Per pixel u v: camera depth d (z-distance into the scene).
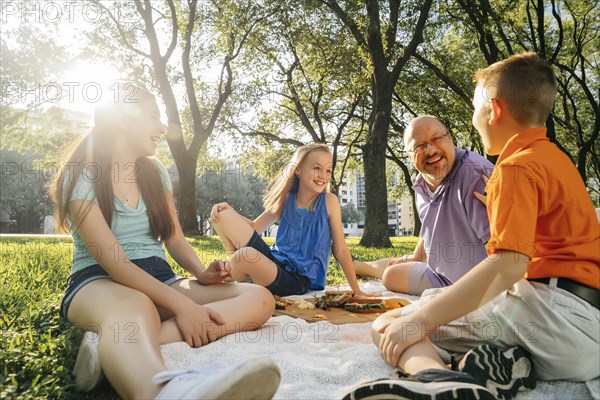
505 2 14.81
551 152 1.78
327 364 1.83
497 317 1.67
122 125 2.25
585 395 1.56
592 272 1.66
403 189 27.83
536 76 1.85
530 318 1.62
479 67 18.91
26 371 1.71
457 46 19.72
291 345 2.03
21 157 27.88
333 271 5.36
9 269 4.16
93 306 1.79
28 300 2.99
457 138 21.53
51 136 19.98
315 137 18.97
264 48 18.39
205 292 2.26
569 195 1.70
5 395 1.46
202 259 5.81
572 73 19.08
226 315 2.10
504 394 1.47
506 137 1.94
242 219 3.56
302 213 3.68
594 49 20.73
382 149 12.42
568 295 1.64
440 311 1.64
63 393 1.56
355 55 15.90
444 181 2.81
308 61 18.45
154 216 2.36
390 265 3.77
